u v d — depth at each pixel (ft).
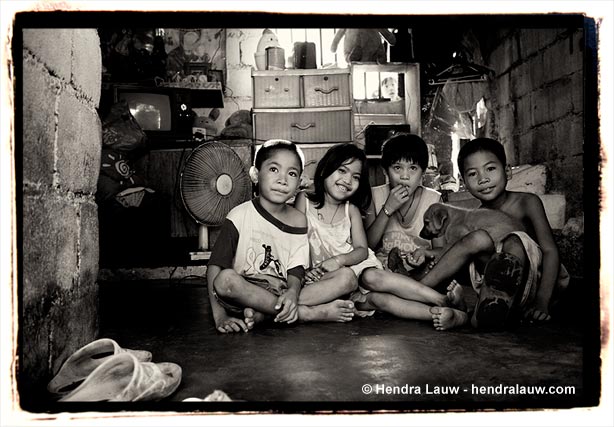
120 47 14.52
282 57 14.78
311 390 5.29
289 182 9.61
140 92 13.71
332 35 16.30
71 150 6.57
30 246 5.24
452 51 15.07
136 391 4.94
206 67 16.05
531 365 6.03
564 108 11.53
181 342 7.38
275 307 8.27
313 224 9.99
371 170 14.06
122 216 13.12
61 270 6.22
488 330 7.75
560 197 11.05
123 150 12.92
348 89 13.78
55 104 5.98
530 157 13.15
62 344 6.26
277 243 9.50
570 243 10.50
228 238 9.31
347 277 8.81
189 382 5.59
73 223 6.70
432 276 9.14
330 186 10.04
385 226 10.87
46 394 5.33
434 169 14.44
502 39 14.44
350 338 7.45
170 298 11.09
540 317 8.23
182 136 14.06
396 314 8.75
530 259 8.09
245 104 17.03
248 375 5.81
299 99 13.75
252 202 9.80
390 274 8.93
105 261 13.26
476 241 8.87
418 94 14.49
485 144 10.22
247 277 8.98
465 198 12.16
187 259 14.24
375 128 13.78
